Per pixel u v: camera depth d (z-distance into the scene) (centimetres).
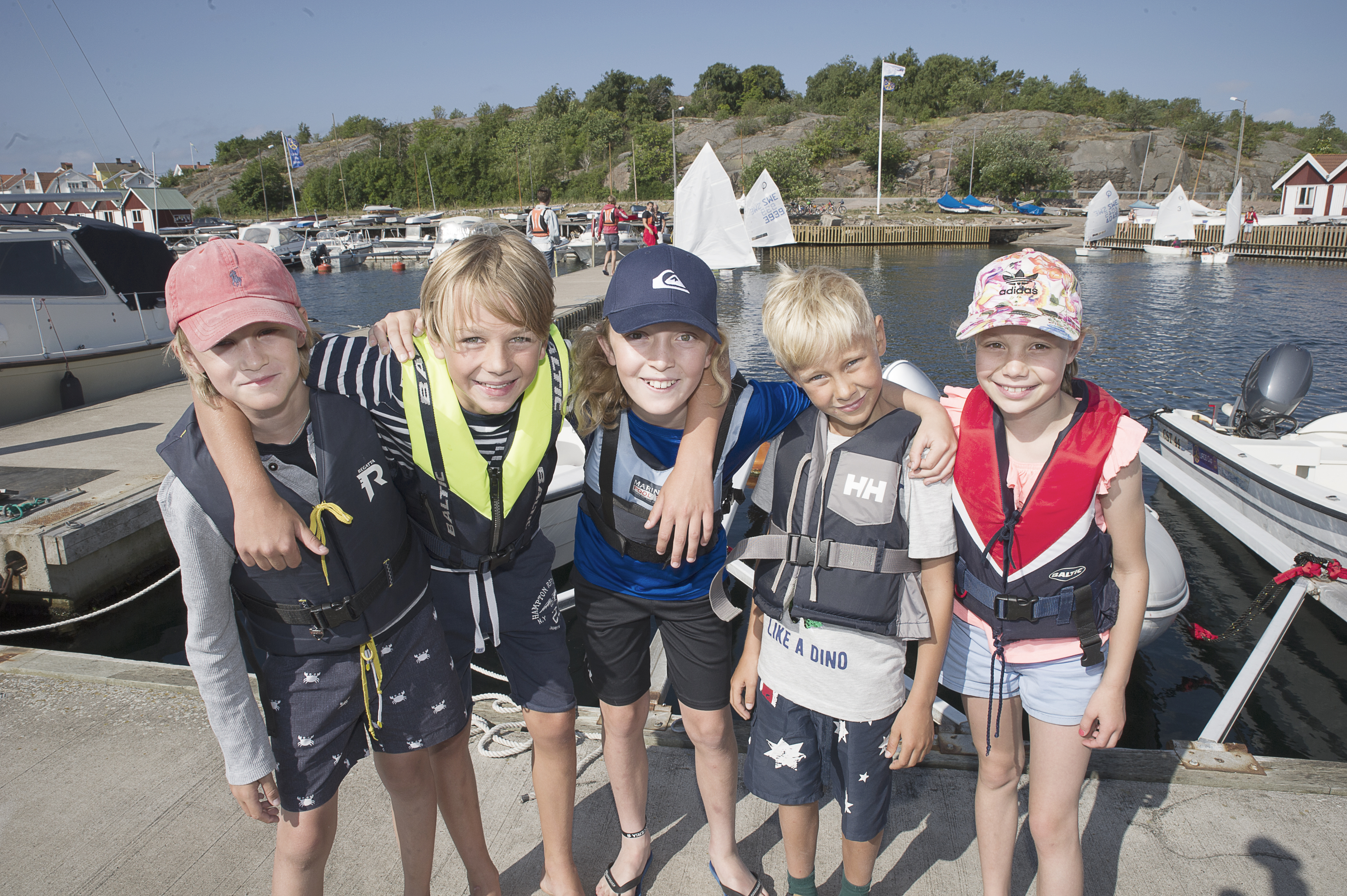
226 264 131
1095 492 159
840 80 8769
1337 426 623
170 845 222
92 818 232
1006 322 148
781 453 179
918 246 4141
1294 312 1809
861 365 159
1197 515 632
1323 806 223
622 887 197
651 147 6788
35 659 314
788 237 2359
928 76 8331
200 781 247
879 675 172
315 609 153
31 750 263
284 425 146
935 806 230
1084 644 165
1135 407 1092
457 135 7594
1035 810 175
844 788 178
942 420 167
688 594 184
